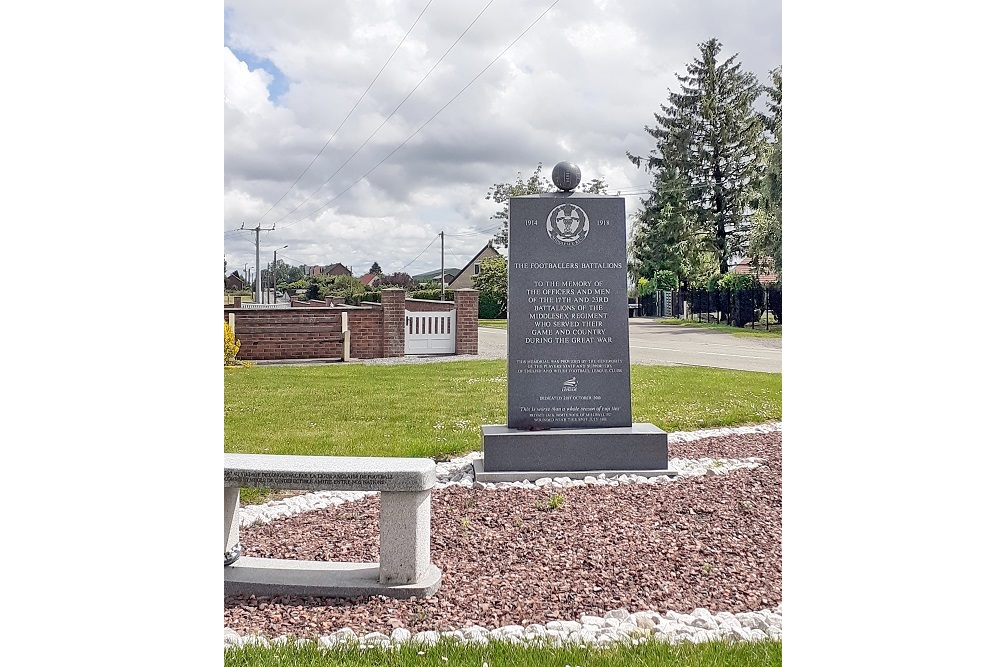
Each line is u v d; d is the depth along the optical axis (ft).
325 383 44.70
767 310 93.81
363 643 11.72
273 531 17.47
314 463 14.20
